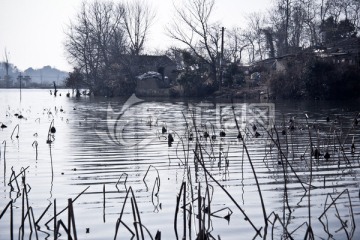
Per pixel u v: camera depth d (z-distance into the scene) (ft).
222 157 53.42
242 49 302.86
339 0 272.51
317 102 172.45
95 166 49.67
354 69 182.50
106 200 35.76
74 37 281.54
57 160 53.57
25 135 78.95
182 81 232.73
